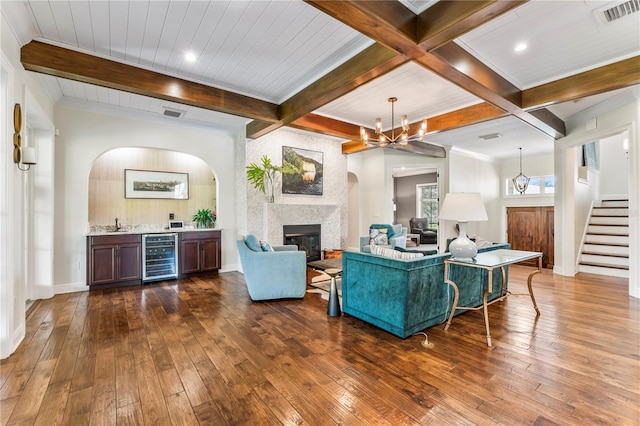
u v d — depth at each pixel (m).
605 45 2.72
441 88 3.70
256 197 5.62
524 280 5.09
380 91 3.80
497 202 8.31
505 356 2.41
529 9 2.23
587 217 6.41
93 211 5.04
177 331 2.93
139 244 4.71
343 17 2.04
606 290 4.41
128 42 2.76
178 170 5.81
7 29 2.31
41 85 3.51
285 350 2.53
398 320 2.75
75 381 2.06
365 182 7.96
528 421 1.66
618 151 7.20
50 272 4.01
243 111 3.95
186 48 2.87
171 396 1.90
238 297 4.09
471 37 2.59
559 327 3.01
